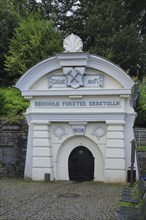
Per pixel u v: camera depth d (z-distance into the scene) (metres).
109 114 21.95
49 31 31.89
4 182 21.25
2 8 34.97
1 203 14.34
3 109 27.14
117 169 21.72
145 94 29.95
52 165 22.73
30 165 22.92
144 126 28.81
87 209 13.23
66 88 22.36
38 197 15.74
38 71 22.55
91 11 34.97
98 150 22.56
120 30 32.62
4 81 33.06
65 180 22.70
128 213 9.98
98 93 21.92
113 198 15.59
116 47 32.38
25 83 22.73
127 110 22.16
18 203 14.32
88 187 19.28
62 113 22.44
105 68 21.88
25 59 31.05
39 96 22.73
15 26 34.72
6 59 32.12
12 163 23.52
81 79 22.19
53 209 13.20
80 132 22.52
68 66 22.25
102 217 11.95
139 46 33.25
